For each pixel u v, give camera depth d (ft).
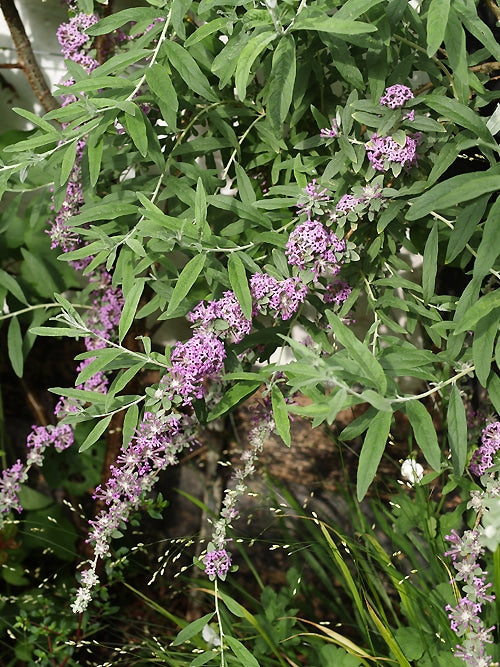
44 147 2.39
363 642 2.93
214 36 2.25
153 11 2.10
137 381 3.05
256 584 3.16
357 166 2.07
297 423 3.28
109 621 3.05
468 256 2.20
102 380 2.65
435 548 2.65
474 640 2.02
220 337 2.03
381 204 2.07
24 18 3.10
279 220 2.25
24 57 2.86
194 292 2.27
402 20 2.15
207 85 2.03
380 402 1.70
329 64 2.39
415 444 3.13
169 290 2.17
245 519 3.21
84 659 2.96
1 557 2.97
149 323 3.26
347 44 2.19
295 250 2.01
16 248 3.05
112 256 2.05
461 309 1.83
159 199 2.22
